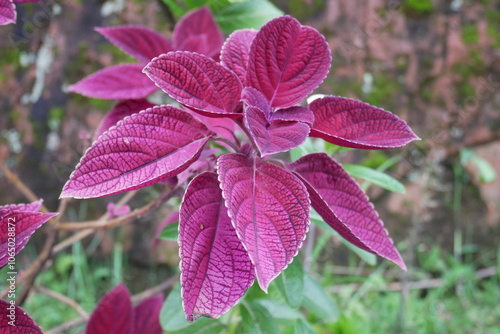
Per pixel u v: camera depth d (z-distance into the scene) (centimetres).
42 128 104
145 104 47
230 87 38
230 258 35
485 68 112
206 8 51
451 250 117
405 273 99
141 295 62
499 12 112
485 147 114
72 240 53
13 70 104
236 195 35
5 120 105
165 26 100
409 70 109
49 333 56
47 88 104
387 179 50
